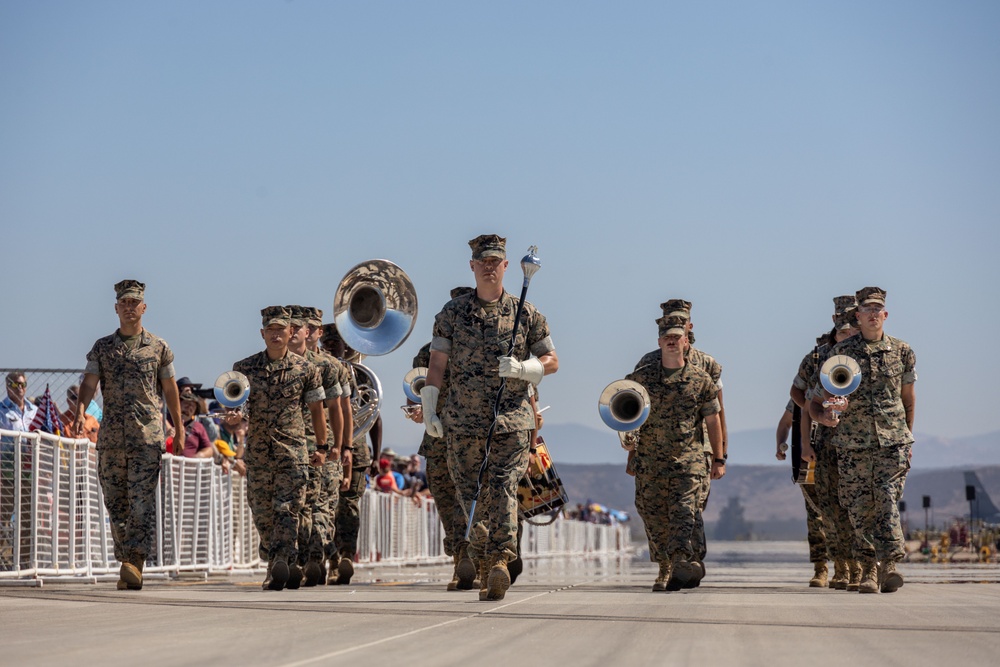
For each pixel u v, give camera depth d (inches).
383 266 919.7
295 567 799.1
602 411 780.6
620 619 530.0
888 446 772.6
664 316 808.9
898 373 781.9
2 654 384.8
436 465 857.5
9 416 989.2
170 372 815.1
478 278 660.1
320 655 385.4
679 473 804.6
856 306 852.6
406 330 924.0
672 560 794.8
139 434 795.4
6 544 796.6
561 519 2906.0
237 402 800.3
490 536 645.9
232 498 1220.5
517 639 439.2
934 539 3885.3
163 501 1027.3
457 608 591.5
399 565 1621.6
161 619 517.3
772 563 2006.6
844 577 877.2
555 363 666.8
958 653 407.5
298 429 801.6
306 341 878.4
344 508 964.6
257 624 494.3
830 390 762.2
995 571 1397.6
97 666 355.9
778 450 952.3
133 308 802.8
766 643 433.4
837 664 375.2
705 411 811.4
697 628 489.7
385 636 446.6
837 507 847.1
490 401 650.2
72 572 876.0
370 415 980.6
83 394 805.9
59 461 864.9
